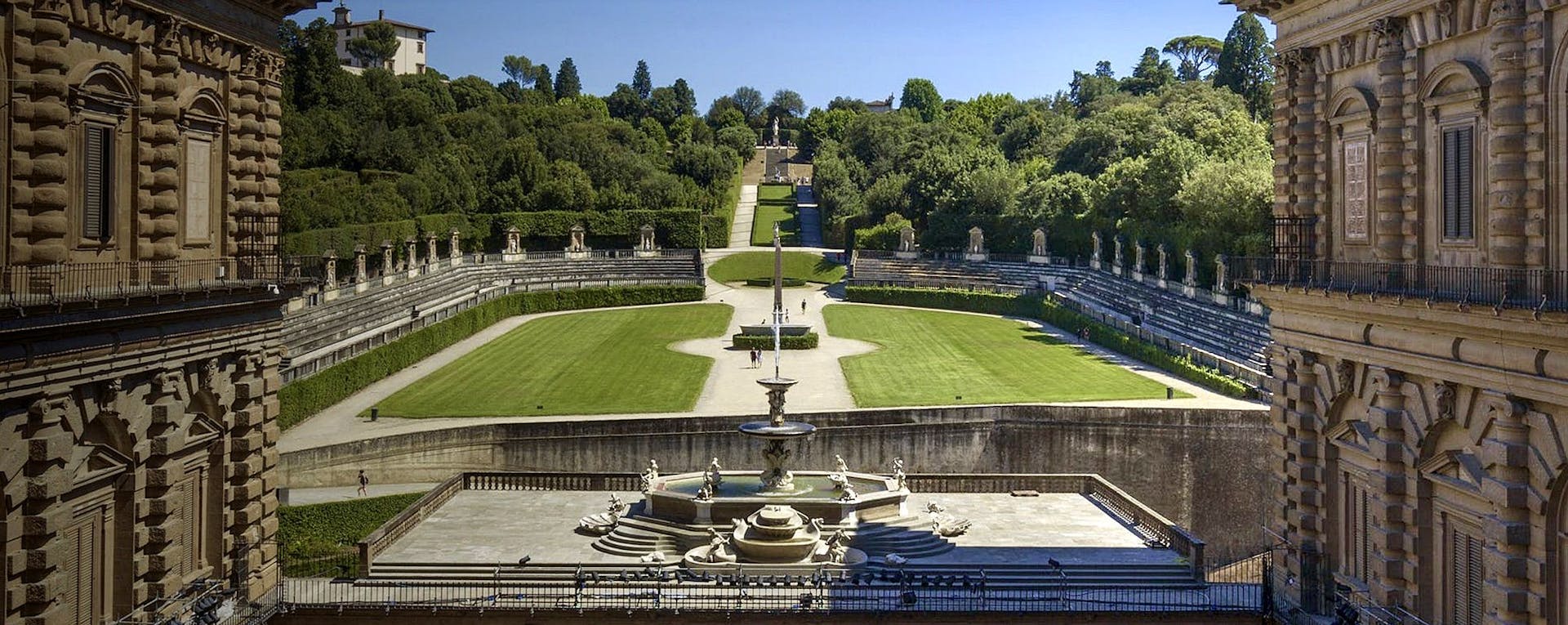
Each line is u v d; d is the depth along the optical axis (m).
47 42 38.22
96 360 39.81
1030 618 49.56
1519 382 35.44
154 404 44.06
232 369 49.25
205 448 48.19
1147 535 63.62
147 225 44.06
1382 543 42.84
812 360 130.50
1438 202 40.88
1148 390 105.38
